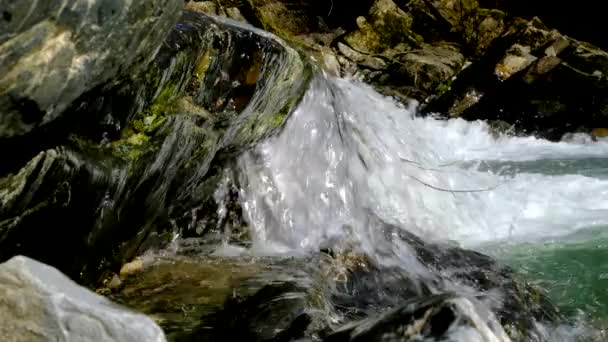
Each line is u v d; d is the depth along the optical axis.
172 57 3.39
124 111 3.05
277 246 4.61
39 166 2.51
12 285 1.92
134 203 3.50
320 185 5.05
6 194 2.40
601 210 5.80
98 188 2.97
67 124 2.61
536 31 11.39
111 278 3.61
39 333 1.88
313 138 5.06
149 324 1.98
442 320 2.22
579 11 14.64
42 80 2.21
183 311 3.34
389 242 4.72
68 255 3.06
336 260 4.34
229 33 4.01
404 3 13.41
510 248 4.96
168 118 3.42
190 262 4.10
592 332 3.61
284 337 2.83
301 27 13.30
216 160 4.39
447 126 10.03
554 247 4.92
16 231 2.59
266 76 4.24
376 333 2.28
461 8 13.02
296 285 3.52
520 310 3.65
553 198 6.16
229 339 2.98
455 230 5.41
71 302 1.92
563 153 8.99
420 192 5.71
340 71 11.22
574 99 10.27
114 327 1.92
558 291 4.16
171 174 3.76
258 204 4.65
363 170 5.49
